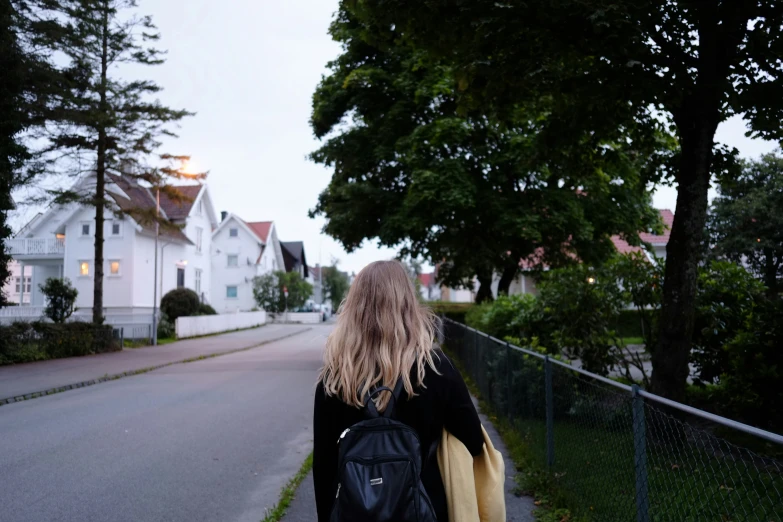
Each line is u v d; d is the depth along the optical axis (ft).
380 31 24.22
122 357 66.33
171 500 17.93
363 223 71.77
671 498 9.70
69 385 43.24
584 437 14.49
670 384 21.04
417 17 22.54
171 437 26.66
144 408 34.35
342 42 67.87
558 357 26.84
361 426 6.00
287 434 27.40
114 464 21.99
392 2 22.47
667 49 21.22
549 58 22.85
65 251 121.90
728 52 20.74
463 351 48.19
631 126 26.58
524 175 64.08
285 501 17.12
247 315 146.72
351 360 6.50
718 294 25.25
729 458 8.19
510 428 24.26
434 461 6.34
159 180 73.46
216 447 24.79
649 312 27.07
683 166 21.44
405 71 63.93
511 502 16.76
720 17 19.81
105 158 70.90
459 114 27.27
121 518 16.37
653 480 10.39
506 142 63.16
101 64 69.87
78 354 67.77
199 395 39.52
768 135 21.80
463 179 60.03
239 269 196.85
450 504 6.28
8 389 40.91
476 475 6.79
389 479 5.62
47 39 60.85
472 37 22.53
